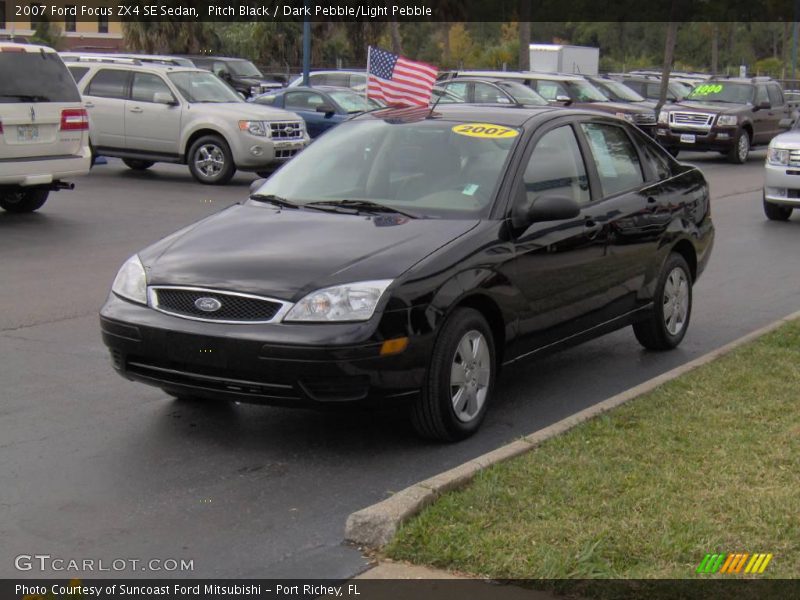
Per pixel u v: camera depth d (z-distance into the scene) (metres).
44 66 13.98
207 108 19.03
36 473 5.63
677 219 8.17
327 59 50.78
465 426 6.17
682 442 5.82
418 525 4.73
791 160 15.72
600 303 7.32
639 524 4.72
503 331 6.42
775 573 4.30
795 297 10.62
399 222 6.41
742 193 20.09
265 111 19.25
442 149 7.02
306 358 5.56
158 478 5.60
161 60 22.86
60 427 6.36
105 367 7.64
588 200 7.30
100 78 19.77
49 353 7.98
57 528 4.98
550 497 5.02
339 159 7.26
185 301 5.88
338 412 5.77
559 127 7.32
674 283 8.33
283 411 6.73
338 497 5.39
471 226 6.36
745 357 7.64
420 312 5.78
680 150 27.56
